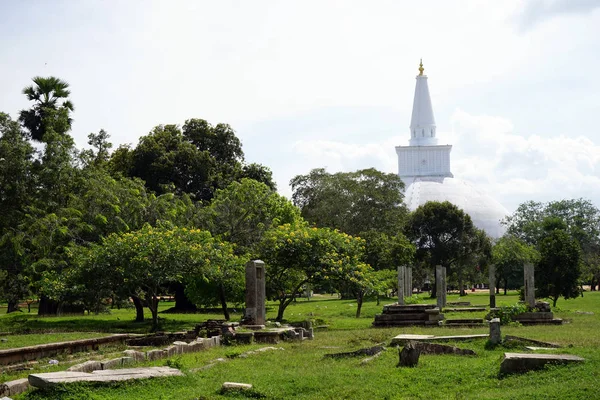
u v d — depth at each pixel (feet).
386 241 212.02
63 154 134.00
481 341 67.15
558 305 169.78
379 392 45.55
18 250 120.78
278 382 48.85
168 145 196.34
